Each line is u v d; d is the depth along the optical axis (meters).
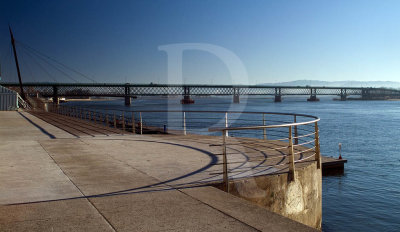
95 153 8.32
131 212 3.86
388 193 18.59
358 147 38.94
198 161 7.10
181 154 8.05
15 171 6.22
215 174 5.76
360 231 13.41
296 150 8.33
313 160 6.96
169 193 4.64
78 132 14.27
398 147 38.88
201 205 4.12
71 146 9.62
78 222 3.54
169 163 6.91
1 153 8.36
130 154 8.13
